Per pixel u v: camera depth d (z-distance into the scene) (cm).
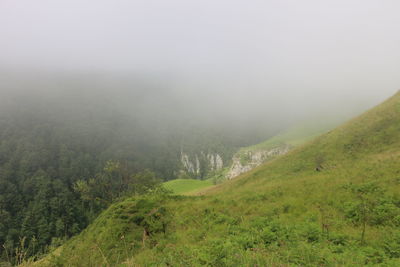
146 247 1266
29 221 9212
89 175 15050
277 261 654
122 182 5662
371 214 1063
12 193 10894
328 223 1060
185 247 959
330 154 3222
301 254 698
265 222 1184
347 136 3441
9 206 10362
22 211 10156
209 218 1489
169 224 1554
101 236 1533
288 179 2683
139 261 956
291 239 865
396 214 1030
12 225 9312
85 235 1794
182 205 1877
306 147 4028
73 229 9438
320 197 1463
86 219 10475
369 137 3080
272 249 772
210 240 1005
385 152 2430
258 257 684
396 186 1346
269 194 1802
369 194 1331
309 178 2119
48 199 10825
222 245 833
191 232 1309
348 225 1036
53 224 9600
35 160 13825
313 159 3328
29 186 11456
